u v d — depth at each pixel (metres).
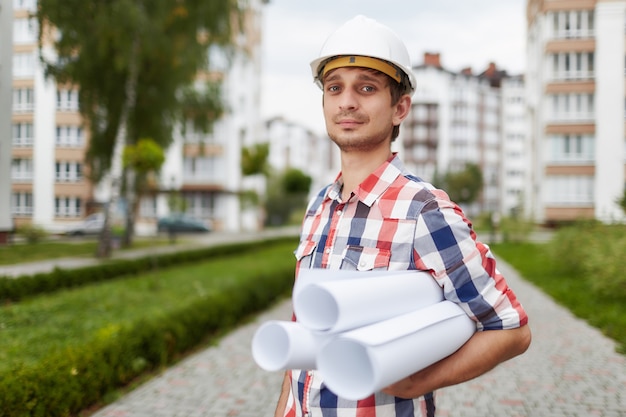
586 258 11.95
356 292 1.03
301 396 1.41
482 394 5.05
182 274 13.56
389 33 1.44
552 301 9.94
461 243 1.28
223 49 19.09
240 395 5.07
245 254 20.58
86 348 4.83
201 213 39.28
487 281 1.26
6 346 5.85
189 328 6.74
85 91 17.00
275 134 72.19
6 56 14.23
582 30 33.50
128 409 4.62
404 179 1.42
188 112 20.36
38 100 16.73
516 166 71.69
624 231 11.54
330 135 1.49
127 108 16.88
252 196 38.88
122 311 8.42
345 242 1.40
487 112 70.31
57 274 10.48
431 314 1.16
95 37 15.38
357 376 1.02
